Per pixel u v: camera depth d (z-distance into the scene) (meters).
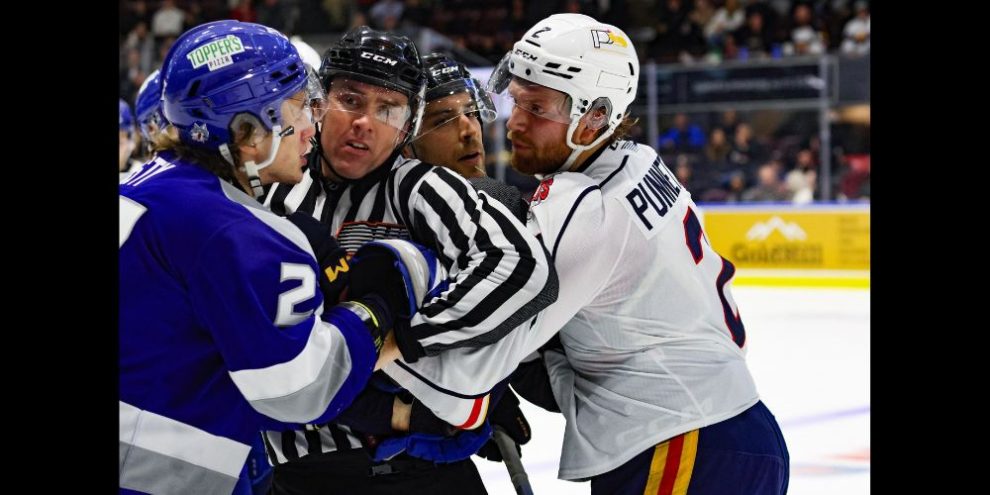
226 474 1.65
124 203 1.59
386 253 1.83
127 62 10.13
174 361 1.59
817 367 6.22
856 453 4.49
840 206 9.51
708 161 9.64
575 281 2.02
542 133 2.18
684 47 12.53
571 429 2.18
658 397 2.09
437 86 2.50
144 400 1.58
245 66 1.63
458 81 2.52
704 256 2.22
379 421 1.98
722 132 9.50
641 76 9.55
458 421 1.96
